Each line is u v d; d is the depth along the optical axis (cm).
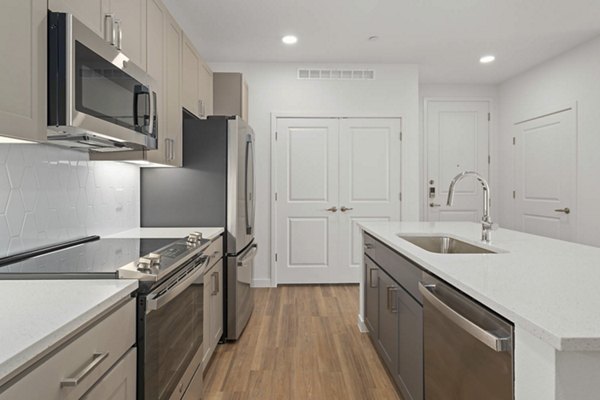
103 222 239
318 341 300
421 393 173
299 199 480
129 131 173
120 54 165
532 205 489
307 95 474
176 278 158
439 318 149
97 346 101
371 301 286
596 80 390
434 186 562
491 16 345
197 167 296
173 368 156
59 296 107
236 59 459
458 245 245
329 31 376
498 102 561
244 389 229
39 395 78
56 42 129
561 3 321
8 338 76
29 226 170
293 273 480
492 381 109
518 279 126
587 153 402
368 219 484
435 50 428
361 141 482
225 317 296
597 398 83
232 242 295
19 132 115
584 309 95
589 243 400
